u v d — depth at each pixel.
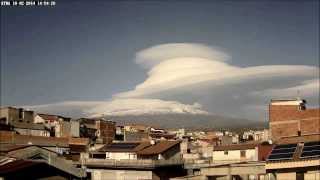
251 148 83.81
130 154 81.31
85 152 88.44
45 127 119.69
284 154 61.19
